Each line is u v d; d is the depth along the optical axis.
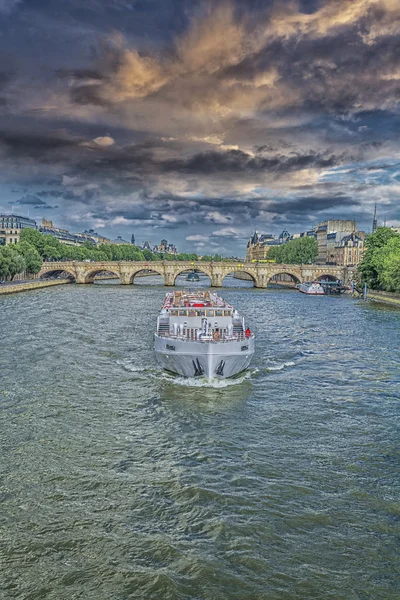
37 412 34.75
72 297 130.38
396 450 29.36
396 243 137.50
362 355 56.53
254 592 17.62
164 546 19.92
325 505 23.08
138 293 149.62
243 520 21.78
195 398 38.91
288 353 57.00
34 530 20.89
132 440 30.25
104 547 19.89
